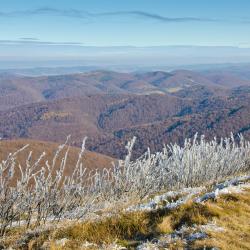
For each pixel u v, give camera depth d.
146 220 11.01
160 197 14.88
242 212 11.70
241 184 15.48
